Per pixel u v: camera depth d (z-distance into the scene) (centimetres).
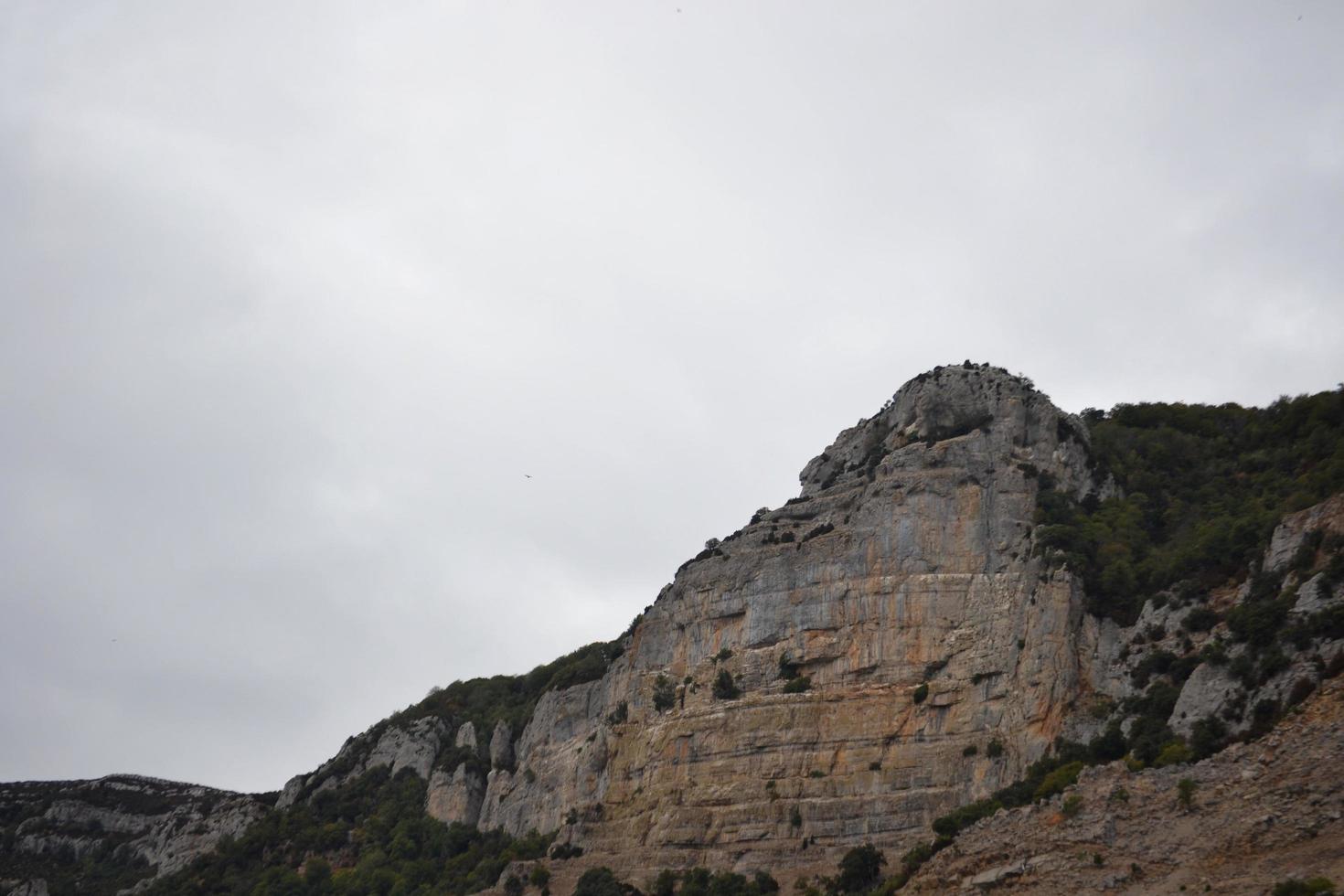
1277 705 7994
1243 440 12762
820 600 11519
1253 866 6788
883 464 12025
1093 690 9844
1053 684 9831
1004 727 10000
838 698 10838
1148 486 11975
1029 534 10981
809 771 10606
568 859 11531
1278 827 6888
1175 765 7800
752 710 11131
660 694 12262
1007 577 10762
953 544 11144
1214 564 10156
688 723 11475
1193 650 9400
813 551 11850
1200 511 11425
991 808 9044
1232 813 7181
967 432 12031
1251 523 10225
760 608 11906
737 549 12675
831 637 11281
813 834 10262
